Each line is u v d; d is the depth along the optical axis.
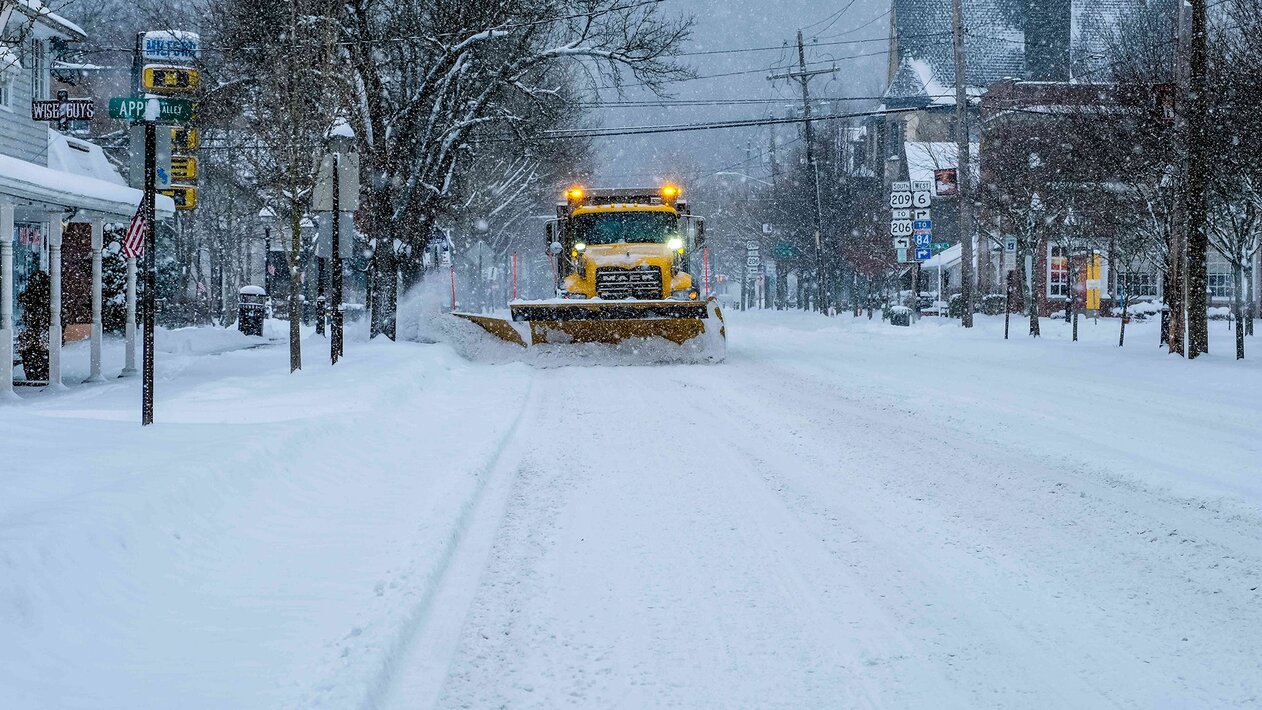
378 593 8.55
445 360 29.64
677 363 31.67
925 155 81.38
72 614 7.11
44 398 21.20
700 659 7.38
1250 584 8.90
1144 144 32.97
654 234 34.72
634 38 39.47
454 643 7.68
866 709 6.52
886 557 9.91
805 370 28.81
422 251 42.12
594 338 31.88
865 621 8.12
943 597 8.70
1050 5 92.25
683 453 15.74
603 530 11.09
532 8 39.38
